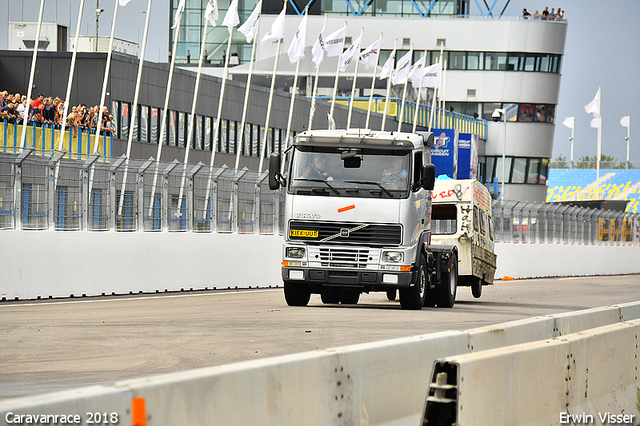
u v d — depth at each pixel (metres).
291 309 38.94
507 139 183.75
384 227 38.69
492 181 182.62
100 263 45.88
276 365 10.16
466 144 113.44
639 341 18.75
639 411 17.86
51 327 29.56
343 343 25.78
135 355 23.06
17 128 65.44
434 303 44.72
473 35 180.00
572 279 89.62
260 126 121.44
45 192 43.31
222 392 9.29
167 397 8.62
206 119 111.56
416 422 12.78
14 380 19.22
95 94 96.00
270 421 9.97
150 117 102.31
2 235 40.91
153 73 102.38
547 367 14.29
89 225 45.81
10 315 33.81
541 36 181.25
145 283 48.84
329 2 176.88
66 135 71.00
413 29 178.62
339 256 38.84
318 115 132.38
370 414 11.80
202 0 174.25
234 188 57.09
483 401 12.04
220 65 158.12
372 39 177.75
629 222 120.25
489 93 181.50
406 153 39.19
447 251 44.38
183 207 52.56
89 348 24.41
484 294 60.34
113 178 47.34
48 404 7.63
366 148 39.16
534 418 13.74
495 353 12.67
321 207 38.91
